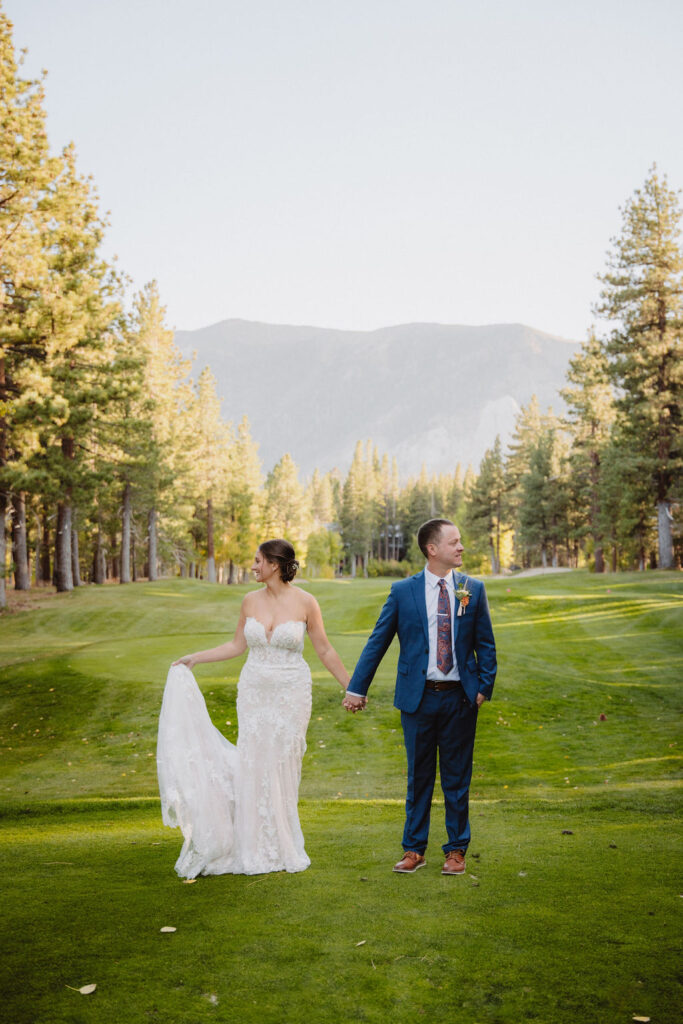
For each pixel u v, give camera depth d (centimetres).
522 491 7862
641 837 576
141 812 820
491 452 8625
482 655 501
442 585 505
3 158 2775
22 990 333
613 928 391
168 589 4162
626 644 2206
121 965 356
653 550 5269
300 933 392
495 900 434
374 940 382
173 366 5659
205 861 487
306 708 518
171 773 489
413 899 439
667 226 4156
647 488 4144
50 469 3488
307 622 528
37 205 2938
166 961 360
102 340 3325
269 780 503
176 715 500
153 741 1356
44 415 2972
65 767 1255
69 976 345
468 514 8781
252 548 7081
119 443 3734
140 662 1822
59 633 3014
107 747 1343
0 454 3100
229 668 1727
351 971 351
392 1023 307
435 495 14075
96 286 3303
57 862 524
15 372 3022
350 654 1853
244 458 8275
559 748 1298
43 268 2878
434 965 355
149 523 5131
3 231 2828
